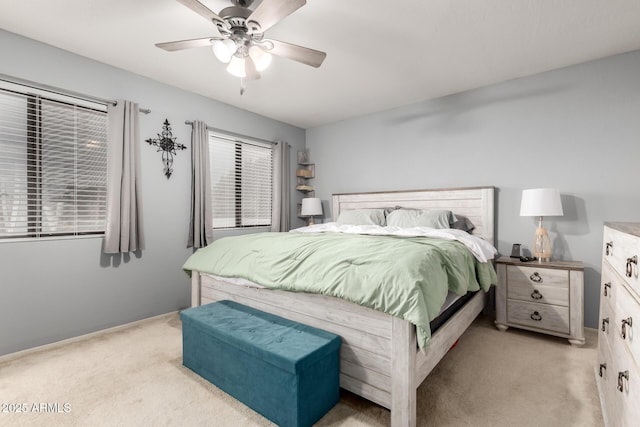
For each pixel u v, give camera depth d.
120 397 1.71
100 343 2.45
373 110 4.04
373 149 4.16
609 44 2.44
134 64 2.76
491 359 2.19
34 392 1.77
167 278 3.15
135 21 2.15
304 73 2.96
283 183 4.42
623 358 1.17
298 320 1.89
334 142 4.57
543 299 2.54
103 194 2.76
